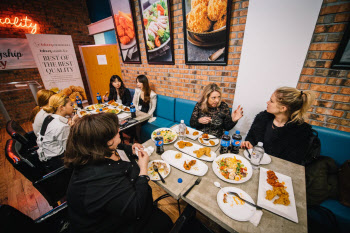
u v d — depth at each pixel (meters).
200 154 1.20
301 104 1.23
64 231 0.92
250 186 0.94
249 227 0.71
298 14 1.39
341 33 1.30
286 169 1.09
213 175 1.04
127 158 1.17
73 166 0.72
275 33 1.53
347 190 1.12
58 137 1.49
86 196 0.64
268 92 1.75
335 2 1.26
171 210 1.63
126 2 2.71
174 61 2.54
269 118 1.49
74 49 4.49
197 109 1.89
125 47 3.23
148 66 3.01
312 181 1.21
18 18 3.60
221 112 1.80
